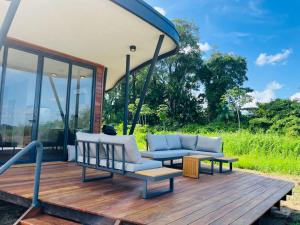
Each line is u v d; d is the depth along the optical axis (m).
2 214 3.65
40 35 5.28
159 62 29.08
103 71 7.57
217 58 30.38
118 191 3.67
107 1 3.91
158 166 3.95
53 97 6.21
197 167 5.09
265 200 3.59
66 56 6.51
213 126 25.47
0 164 5.20
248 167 8.48
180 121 28.84
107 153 3.82
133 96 26.80
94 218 2.76
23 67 5.62
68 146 6.30
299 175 7.65
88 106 7.12
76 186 3.84
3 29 3.33
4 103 5.28
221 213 2.91
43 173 4.66
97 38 5.45
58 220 2.89
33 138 5.76
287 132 19.41
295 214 4.37
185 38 29.02
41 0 3.89
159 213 2.80
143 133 20.05
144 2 4.29
